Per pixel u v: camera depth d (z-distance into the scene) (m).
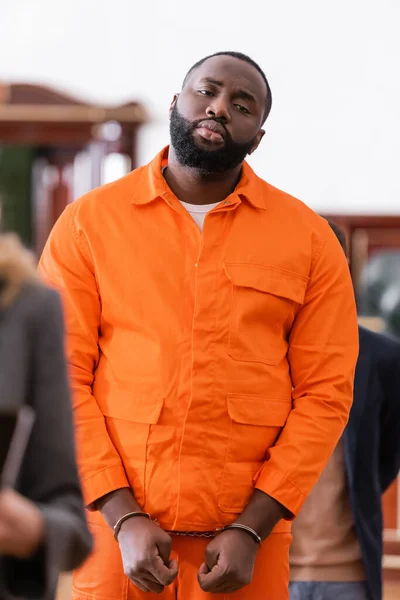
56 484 2.11
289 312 3.42
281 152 9.29
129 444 3.27
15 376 2.04
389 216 8.97
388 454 4.20
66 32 9.27
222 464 3.26
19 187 8.38
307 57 9.27
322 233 3.54
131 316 3.33
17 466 2.01
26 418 1.99
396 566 6.68
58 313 2.13
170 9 9.30
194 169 3.42
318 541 4.04
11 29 9.24
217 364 3.28
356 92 9.27
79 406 3.29
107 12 9.27
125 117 8.45
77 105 8.46
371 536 4.00
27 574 2.10
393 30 9.26
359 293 8.89
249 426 3.29
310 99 9.27
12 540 1.98
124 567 3.15
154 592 3.17
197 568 3.25
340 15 9.27
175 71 9.27
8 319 2.07
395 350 4.11
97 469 3.23
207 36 9.30
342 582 4.03
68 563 2.09
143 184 3.49
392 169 9.24
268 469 3.28
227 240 3.40
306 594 4.03
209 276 3.34
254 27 9.31
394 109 9.24
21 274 2.11
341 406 3.39
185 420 3.23
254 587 3.29
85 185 8.46
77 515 2.13
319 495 4.05
